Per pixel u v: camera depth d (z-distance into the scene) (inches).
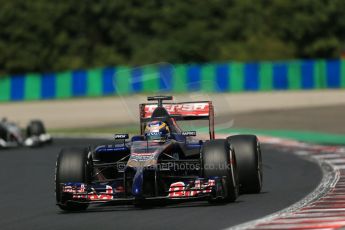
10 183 1977.1
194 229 1140.5
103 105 6230.3
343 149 2768.2
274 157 2559.1
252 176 1549.0
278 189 1675.7
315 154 2618.1
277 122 4249.5
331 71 6889.8
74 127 4603.8
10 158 2731.3
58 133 4116.6
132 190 1263.5
